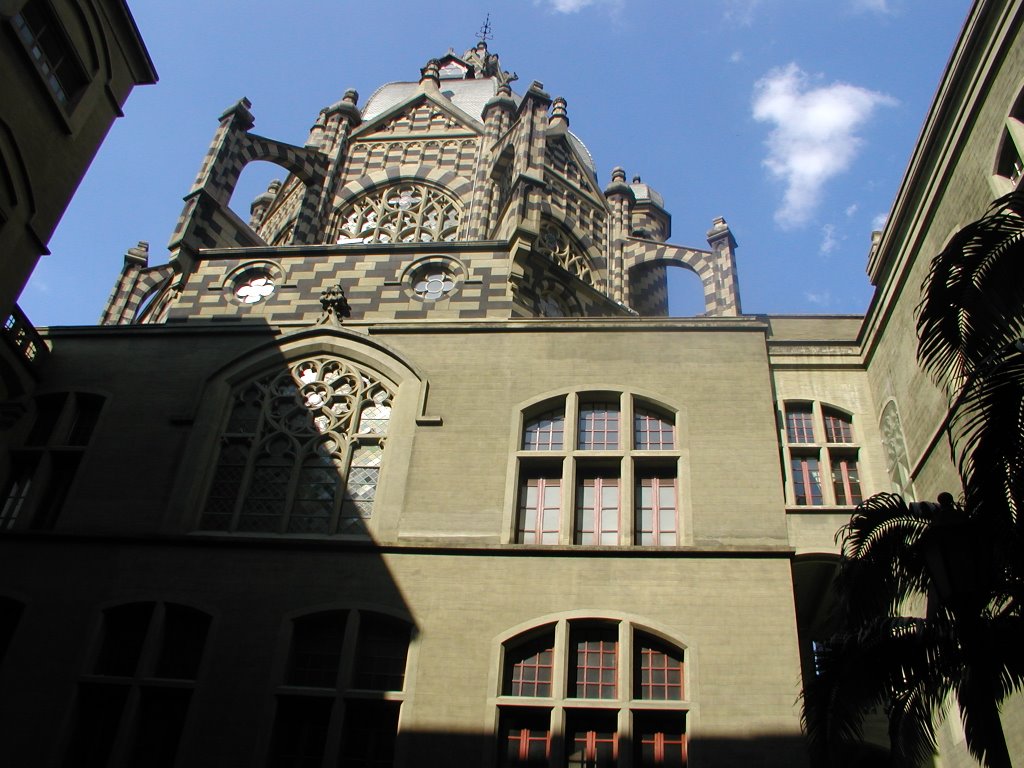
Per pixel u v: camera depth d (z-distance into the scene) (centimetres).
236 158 2725
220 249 2405
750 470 1848
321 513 1898
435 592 1725
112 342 2175
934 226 1986
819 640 2280
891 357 2205
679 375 2003
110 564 1800
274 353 2125
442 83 4003
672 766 1543
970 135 1830
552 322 2102
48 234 1972
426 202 3138
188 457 1958
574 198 3152
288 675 1675
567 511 1845
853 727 1326
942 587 1184
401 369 2064
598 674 1645
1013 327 1334
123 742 1595
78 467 1964
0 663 1691
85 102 2080
